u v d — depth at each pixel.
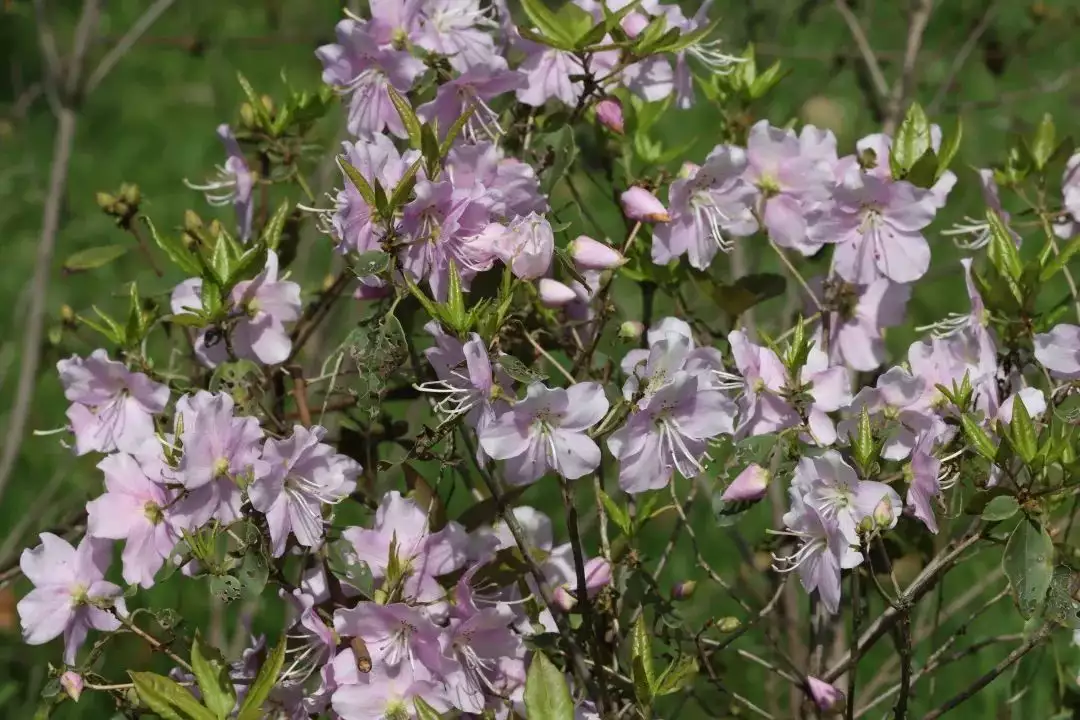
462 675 1.64
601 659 1.70
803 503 1.65
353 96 1.70
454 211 1.63
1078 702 1.78
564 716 1.61
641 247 1.75
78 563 1.67
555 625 1.70
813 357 1.69
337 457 1.64
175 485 1.65
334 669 1.64
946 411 1.68
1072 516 1.73
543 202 1.66
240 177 1.77
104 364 1.68
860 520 1.64
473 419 1.64
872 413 1.67
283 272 1.79
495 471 1.73
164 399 1.68
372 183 1.64
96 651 1.67
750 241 1.89
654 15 1.72
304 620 1.63
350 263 1.71
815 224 1.70
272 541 1.63
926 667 1.74
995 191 1.75
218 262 1.68
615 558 1.72
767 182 1.71
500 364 1.63
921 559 1.76
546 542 1.72
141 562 1.65
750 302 1.73
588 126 1.81
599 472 1.77
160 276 1.79
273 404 1.73
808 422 1.68
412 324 1.69
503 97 1.73
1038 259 1.70
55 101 1.94
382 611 1.63
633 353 1.68
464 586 1.65
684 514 1.75
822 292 1.75
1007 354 1.71
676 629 1.73
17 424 1.88
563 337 1.74
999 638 1.75
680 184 1.69
